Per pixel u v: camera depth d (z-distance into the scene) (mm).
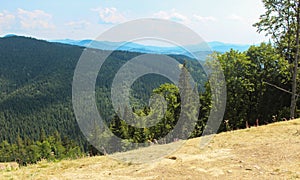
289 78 27328
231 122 27641
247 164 7789
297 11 22719
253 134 11625
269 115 28031
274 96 28859
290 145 9234
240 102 28828
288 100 28219
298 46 22875
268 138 10664
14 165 10930
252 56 30438
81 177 8023
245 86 28547
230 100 27922
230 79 28297
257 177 6777
